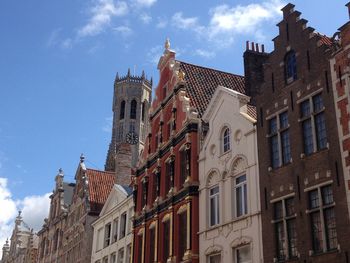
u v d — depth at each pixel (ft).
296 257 69.46
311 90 73.00
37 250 245.04
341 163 65.16
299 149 72.90
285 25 80.89
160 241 107.86
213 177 93.61
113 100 535.60
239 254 82.74
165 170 113.19
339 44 69.77
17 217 337.72
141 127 521.24
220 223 87.76
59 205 221.05
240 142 87.51
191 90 112.16
